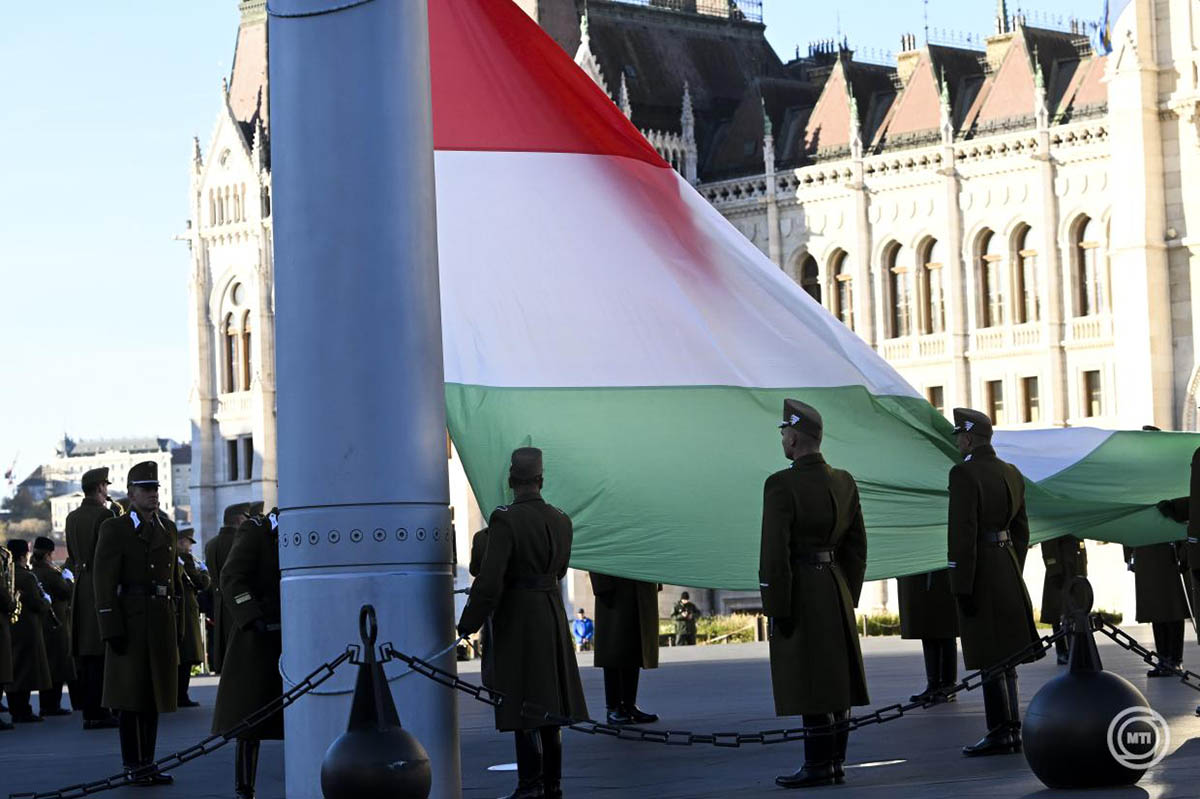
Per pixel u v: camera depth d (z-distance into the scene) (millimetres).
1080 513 21578
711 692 30438
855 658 17297
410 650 14867
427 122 15188
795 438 17328
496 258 19609
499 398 19125
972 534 18656
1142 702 15367
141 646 20766
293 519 15000
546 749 16812
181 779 21531
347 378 14836
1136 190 75000
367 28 14898
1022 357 82438
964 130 84812
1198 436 24594
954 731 21531
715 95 98625
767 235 90375
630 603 24641
